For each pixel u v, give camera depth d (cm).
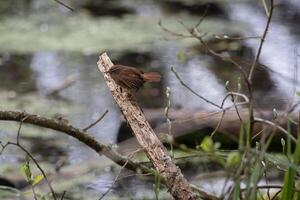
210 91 1309
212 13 1812
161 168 607
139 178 934
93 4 1870
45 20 1723
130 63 1466
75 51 1533
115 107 1248
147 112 1079
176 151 982
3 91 1297
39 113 1192
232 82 1335
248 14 1803
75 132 671
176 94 1293
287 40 1606
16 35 1616
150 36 1622
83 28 1675
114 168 982
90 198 879
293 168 526
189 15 1791
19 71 1412
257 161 505
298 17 1781
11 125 1140
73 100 1277
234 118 984
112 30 1669
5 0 1873
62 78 1381
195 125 991
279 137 931
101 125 1162
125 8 1847
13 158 1011
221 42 1547
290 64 1436
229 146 990
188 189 600
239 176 500
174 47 1544
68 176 950
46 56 1499
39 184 909
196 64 1459
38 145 1070
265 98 1229
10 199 855
